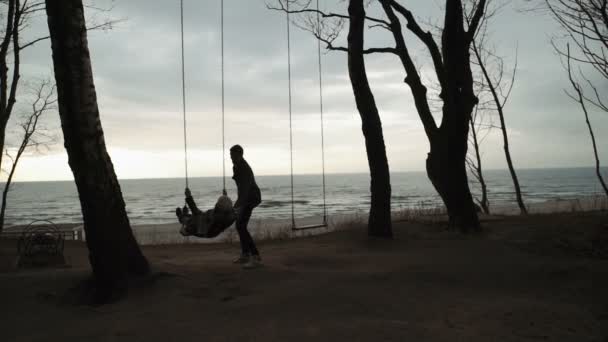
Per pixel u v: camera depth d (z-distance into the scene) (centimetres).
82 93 628
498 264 762
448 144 1284
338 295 568
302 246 1114
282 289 598
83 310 543
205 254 1098
